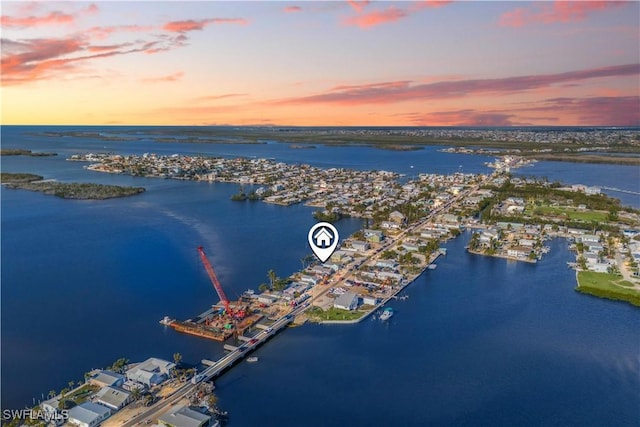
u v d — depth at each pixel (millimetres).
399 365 157500
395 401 139250
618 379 150250
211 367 152500
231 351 162625
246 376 151125
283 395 141375
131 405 132625
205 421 123812
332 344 170500
